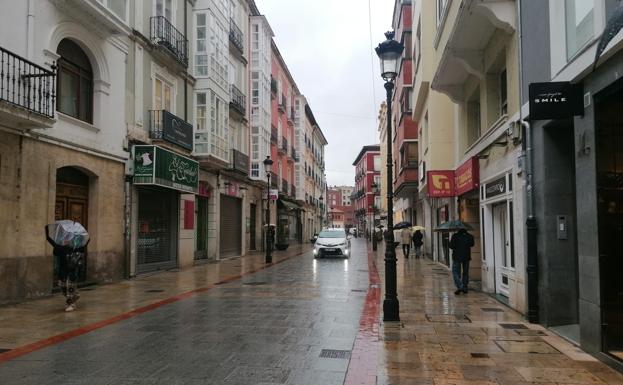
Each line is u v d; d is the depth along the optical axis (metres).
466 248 12.19
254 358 6.32
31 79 10.75
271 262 23.17
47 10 11.79
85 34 13.35
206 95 21.09
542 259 8.15
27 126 10.66
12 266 10.69
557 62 7.12
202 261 22.27
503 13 9.28
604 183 6.00
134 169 15.85
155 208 18.14
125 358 6.32
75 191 13.53
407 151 27.22
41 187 11.60
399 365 5.98
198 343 7.13
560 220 7.96
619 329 5.97
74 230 9.92
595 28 5.84
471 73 12.30
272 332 7.86
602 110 6.04
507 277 10.59
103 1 13.55
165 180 16.66
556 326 7.90
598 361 6.04
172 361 6.19
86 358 6.32
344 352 6.62
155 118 17.34
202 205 23.22
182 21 20.16
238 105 27.62
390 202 8.96
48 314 9.43
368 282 14.93
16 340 7.30
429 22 19.94
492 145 11.02
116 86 15.06
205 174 22.34
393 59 9.23
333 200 166.88
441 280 15.20
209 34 21.23
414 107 24.19
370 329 8.04
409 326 8.26
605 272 5.99
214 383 5.34
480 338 7.35
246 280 15.55
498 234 11.60
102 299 11.39
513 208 9.49
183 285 14.15
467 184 13.56
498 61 10.95
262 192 34.34
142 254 17.14
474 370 5.75
